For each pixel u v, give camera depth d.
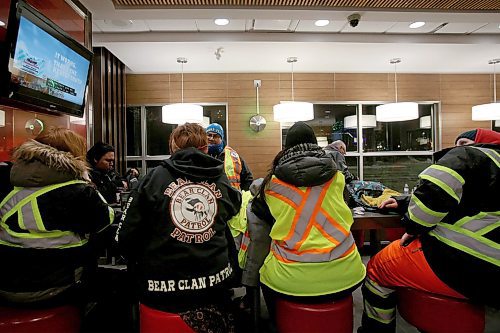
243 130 5.48
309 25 3.89
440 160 1.39
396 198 1.88
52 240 1.39
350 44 4.21
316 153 1.52
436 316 1.42
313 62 4.97
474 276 1.32
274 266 1.49
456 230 1.36
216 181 1.52
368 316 1.76
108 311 2.02
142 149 5.41
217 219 1.48
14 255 1.36
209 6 3.12
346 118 5.71
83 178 1.54
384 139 5.79
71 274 1.46
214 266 1.42
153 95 5.40
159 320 1.35
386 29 4.03
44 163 1.37
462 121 5.75
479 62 5.07
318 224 1.46
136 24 3.77
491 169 1.32
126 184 3.21
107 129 4.49
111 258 2.50
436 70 5.53
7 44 1.67
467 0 3.05
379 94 5.65
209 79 5.44
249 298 2.38
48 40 1.95
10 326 1.33
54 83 2.09
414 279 1.47
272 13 3.26
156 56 4.57
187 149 1.51
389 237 2.69
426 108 5.81
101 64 4.30
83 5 2.96
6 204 1.38
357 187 2.79
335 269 1.42
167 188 1.40
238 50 4.38
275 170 1.54
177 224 1.38
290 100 5.53
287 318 1.45
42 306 1.40
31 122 2.21
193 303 1.38
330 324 1.41
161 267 1.37
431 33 4.18
